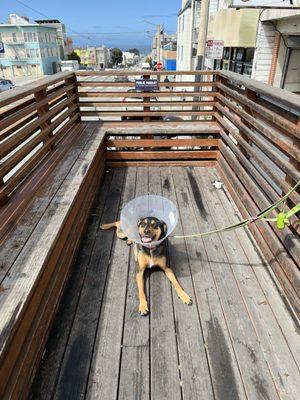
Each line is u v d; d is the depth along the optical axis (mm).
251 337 2021
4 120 2346
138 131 4371
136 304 2266
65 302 2270
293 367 1848
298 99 2242
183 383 1768
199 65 7145
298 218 2217
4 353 1371
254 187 2973
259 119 2939
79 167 3146
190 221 3244
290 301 2240
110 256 2738
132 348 1956
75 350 1938
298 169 2186
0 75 45656
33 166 3020
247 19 7039
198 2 16266
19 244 1997
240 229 3092
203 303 2273
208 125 4551
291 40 6668
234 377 1795
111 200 3658
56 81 3596
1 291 1645
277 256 2434
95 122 4746
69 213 2428
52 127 3504
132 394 1718
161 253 2379
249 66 8391
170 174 4316
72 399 1692
